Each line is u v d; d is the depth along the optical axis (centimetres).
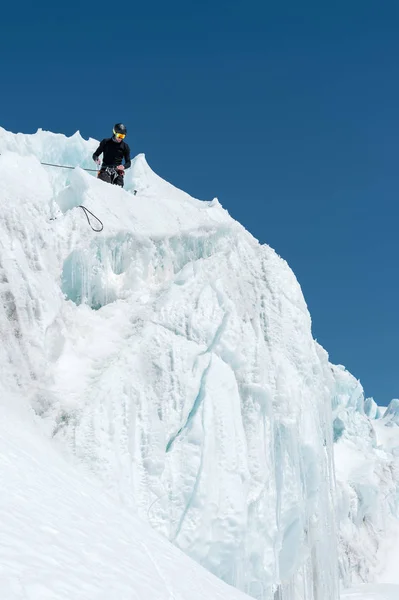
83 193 1102
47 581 438
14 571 427
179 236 1138
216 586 727
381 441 3375
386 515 2611
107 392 880
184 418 936
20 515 539
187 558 789
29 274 893
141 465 868
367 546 2445
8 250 889
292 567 1065
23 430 771
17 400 812
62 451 813
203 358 991
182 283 1065
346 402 2984
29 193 1014
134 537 706
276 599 1054
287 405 1077
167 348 974
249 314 1127
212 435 927
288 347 1141
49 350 887
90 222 1052
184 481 881
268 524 960
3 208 935
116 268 1072
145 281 1084
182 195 1430
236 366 1041
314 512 1126
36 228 977
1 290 855
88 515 664
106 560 561
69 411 847
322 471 1170
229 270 1141
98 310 1015
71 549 532
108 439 851
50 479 684
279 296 1180
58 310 917
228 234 1189
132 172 1456
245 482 929
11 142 1441
